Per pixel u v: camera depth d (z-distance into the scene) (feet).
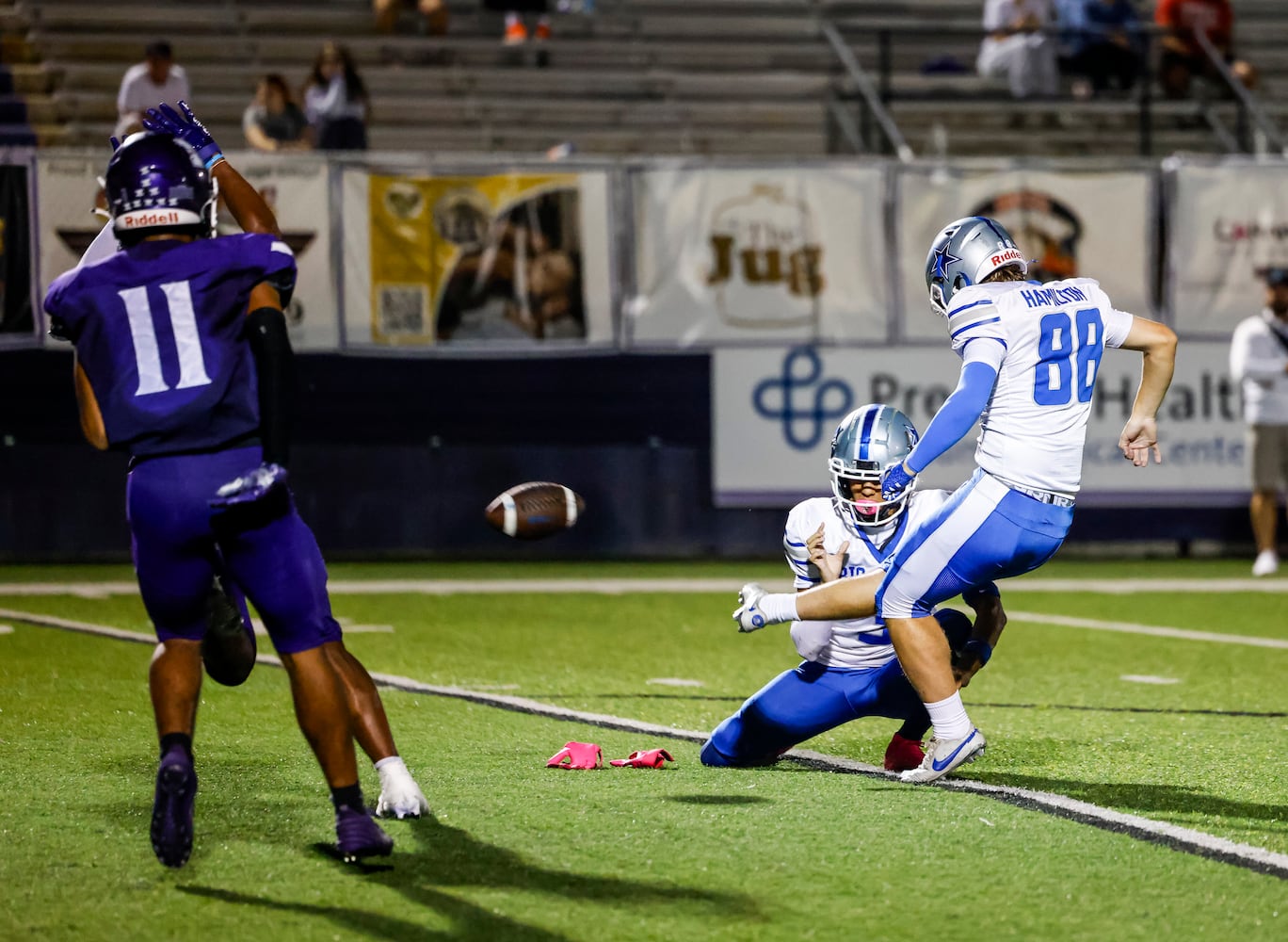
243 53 176.76
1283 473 132.98
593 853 43.39
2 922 37.45
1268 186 145.07
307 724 41.29
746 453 143.23
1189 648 90.53
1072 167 144.15
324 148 150.20
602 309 141.28
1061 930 37.27
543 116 176.24
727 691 74.13
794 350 142.82
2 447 137.39
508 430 142.61
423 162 138.62
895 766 55.26
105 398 40.42
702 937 36.47
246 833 45.65
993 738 62.59
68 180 132.98
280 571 40.65
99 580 122.52
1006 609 110.01
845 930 37.11
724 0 195.52
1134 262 144.97
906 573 50.47
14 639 88.94
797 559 54.80
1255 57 195.52
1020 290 50.11
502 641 91.30
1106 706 70.74
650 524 144.36
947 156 174.81
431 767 55.16
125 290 40.42
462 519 142.41
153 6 180.34
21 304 133.18
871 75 187.11
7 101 164.55
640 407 143.64
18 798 50.24
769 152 178.40
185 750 40.14
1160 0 183.11
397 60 180.14
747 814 48.03
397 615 102.83
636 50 185.88
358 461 141.08
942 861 42.93
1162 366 52.08
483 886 40.27
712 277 142.10
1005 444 49.67
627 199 141.18
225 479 40.24
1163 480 145.38
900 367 143.33
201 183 42.14
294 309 137.18
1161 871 42.14
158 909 38.45
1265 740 62.18
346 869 41.75
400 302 138.82
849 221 142.61
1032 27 174.19
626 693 73.10
